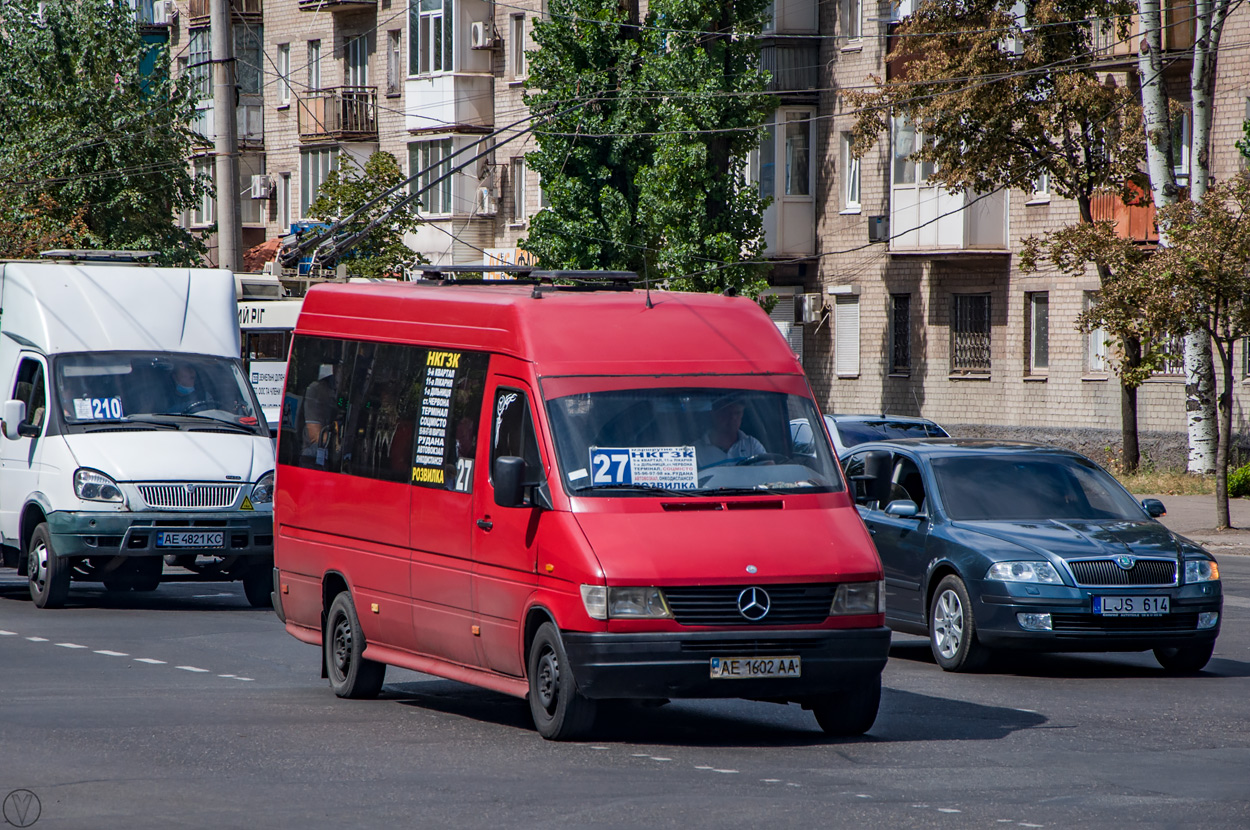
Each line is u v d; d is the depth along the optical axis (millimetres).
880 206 92812
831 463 23344
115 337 40750
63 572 38688
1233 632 35438
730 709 25672
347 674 26641
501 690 23203
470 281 27391
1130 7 68750
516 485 22016
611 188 81062
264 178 132000
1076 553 28891
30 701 25344
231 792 18469
